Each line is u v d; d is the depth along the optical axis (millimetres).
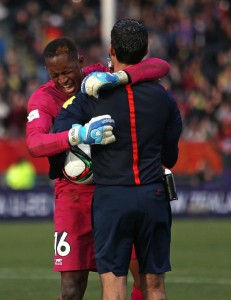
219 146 72875
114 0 77938
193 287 34875
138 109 19766
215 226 61875
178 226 62000
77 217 22484
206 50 89188
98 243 19766
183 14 92375
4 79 78688
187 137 77625
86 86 19594
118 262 19641
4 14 90938
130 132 19672
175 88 83750
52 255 45969
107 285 19578
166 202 20172
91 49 85688
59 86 22562
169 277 37656
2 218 64812
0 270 40344
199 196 67125
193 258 44125
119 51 20188
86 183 22109
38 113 21969
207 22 91938
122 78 19719
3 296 32875
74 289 22500
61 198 22734
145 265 20031
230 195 67438
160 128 20047
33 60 84625
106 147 19703
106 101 19781
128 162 19672
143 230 19781
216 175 71875
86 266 22453
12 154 68688
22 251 47719
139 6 93188
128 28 20141
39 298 32406
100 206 19750
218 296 32688
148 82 20156
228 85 84500
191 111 79938
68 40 22641
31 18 89312
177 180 71062
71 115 20125
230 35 91125
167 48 88312
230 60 88188
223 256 45000
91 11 91000
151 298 20047
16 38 87812
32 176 68938
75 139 19641
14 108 75562
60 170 21891
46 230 58969
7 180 68750
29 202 65062
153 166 19891
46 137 20297
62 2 91500
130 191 19609
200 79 85250
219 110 81000
